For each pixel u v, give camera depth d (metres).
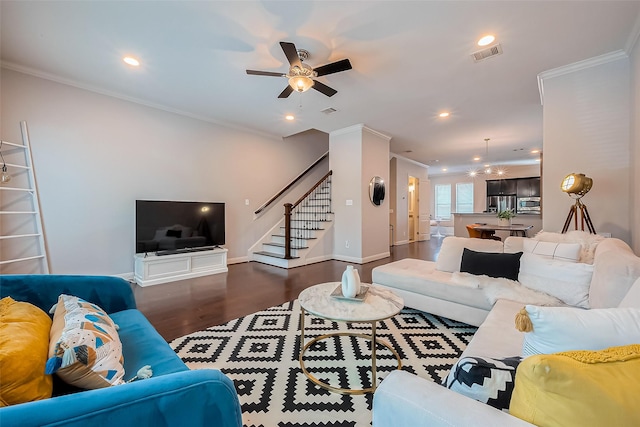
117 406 0.63
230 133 5.14
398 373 0.82
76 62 2.92
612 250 1.59
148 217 3.84
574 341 0.71
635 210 2.45
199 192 4.68
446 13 2.18
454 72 3.08
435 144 6.43
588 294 1.76
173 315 2.70
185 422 0.71
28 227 3.13
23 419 0.55
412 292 2.62
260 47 2.64
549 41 2.50
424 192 9.19
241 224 5.34
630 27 2.30
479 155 7.66
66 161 3.38
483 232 5.99
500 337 1.39
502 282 2.20
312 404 1.49
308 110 4.31
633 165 2.51
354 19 2.25
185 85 3.45
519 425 0.59
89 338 0.90
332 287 2.14
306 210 6.47
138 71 3.11
